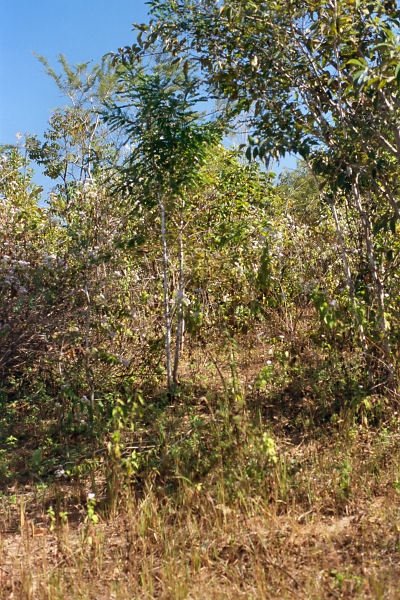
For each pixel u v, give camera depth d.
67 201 7.27
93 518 3.66
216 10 5.22
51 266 6.15
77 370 5.99
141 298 7.01
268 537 3.46
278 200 8.45
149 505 3.87
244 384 6.03
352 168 5.13
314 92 5.38
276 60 5.27
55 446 5.12
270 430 4.91
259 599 2.86
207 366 6.70
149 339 6.74
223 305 8.02
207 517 3.75
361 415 5.14
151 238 6.53
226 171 7.18
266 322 7.36
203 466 4.39
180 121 5.86
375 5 5.04
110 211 6.36
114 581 3.20
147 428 5.36
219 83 5.54
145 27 5.62
